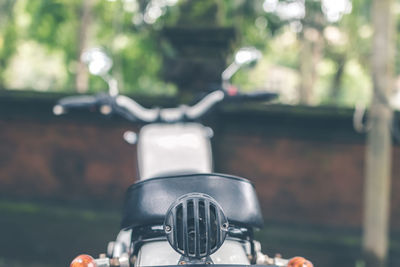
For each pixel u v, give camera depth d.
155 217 2.53
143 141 3.67
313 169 8.63
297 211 8.62
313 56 17.11
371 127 6.83
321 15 14.03
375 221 6.80
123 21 14.38
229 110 8.38
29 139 8.98
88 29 14.98
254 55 4.39
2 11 15.64
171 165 3.51
